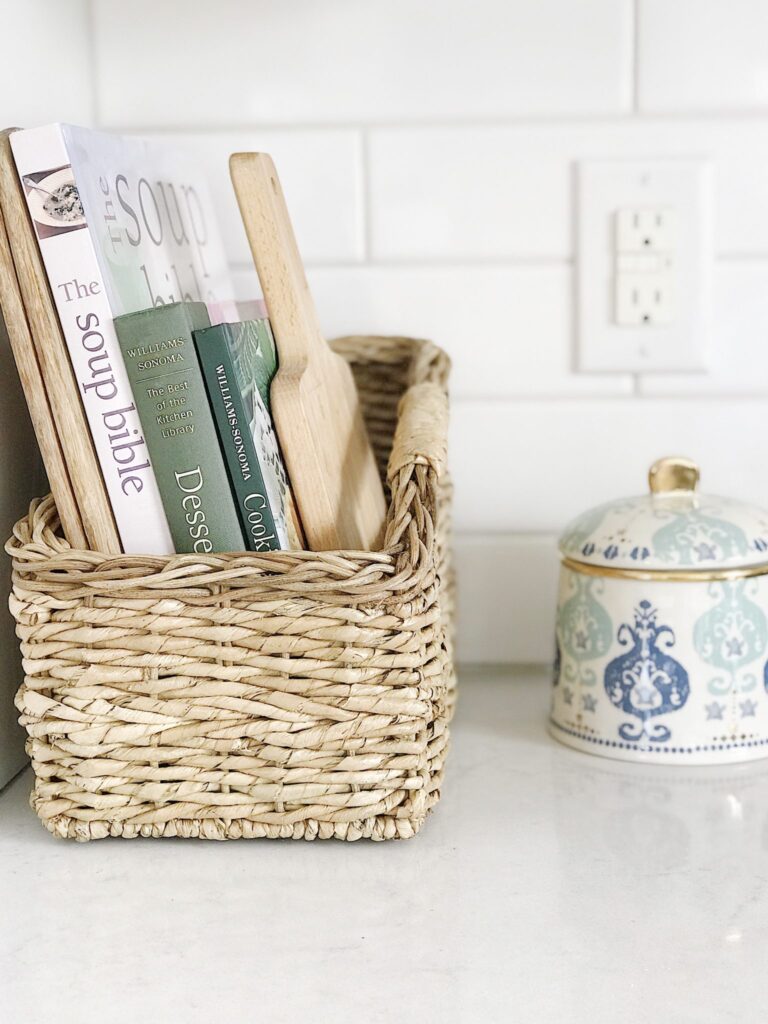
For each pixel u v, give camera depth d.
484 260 0.93
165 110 0.92
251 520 0.62
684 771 0.73
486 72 0.91
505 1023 0.47
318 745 0.61
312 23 0.91
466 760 0.76
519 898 0.57
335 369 0.75
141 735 0.61
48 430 0.62
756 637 0.73
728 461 0.94
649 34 0.90
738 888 0.58
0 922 0.56
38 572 0.60
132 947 0.54
